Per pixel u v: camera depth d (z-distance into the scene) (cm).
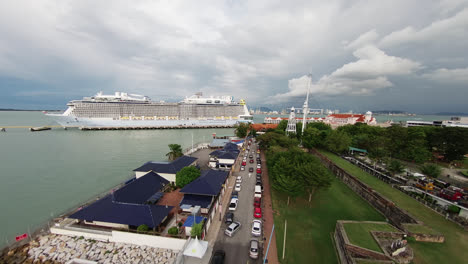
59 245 2452
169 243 2416
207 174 3888
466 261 2122
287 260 2291
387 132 6334
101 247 2433
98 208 2767
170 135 12581
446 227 2634
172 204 3431
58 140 10294
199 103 18150
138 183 3528
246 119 18012
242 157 6806
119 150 8112
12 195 4138
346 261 2161
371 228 2586
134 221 2606
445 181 4166
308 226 2958
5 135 11788
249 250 2392
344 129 8906
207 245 2250
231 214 2983
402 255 2131
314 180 3459
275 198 3778
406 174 4562
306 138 7606
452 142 5334
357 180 4203
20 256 2311
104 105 15175
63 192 4288
